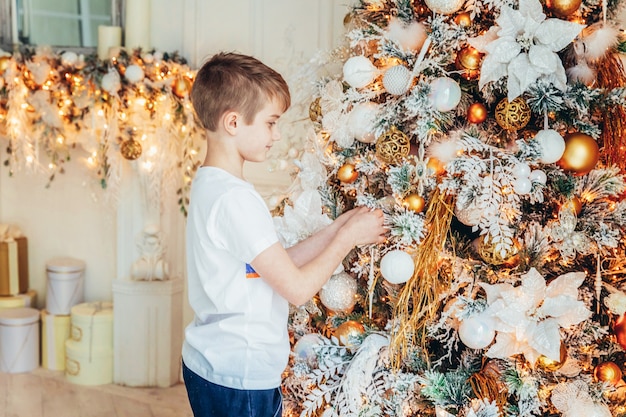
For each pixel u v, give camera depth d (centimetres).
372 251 161
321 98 169
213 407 148
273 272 140
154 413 275
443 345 165
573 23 139
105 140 285
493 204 144
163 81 278
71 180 336
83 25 323
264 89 146
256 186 273
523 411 148
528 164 145
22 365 317
